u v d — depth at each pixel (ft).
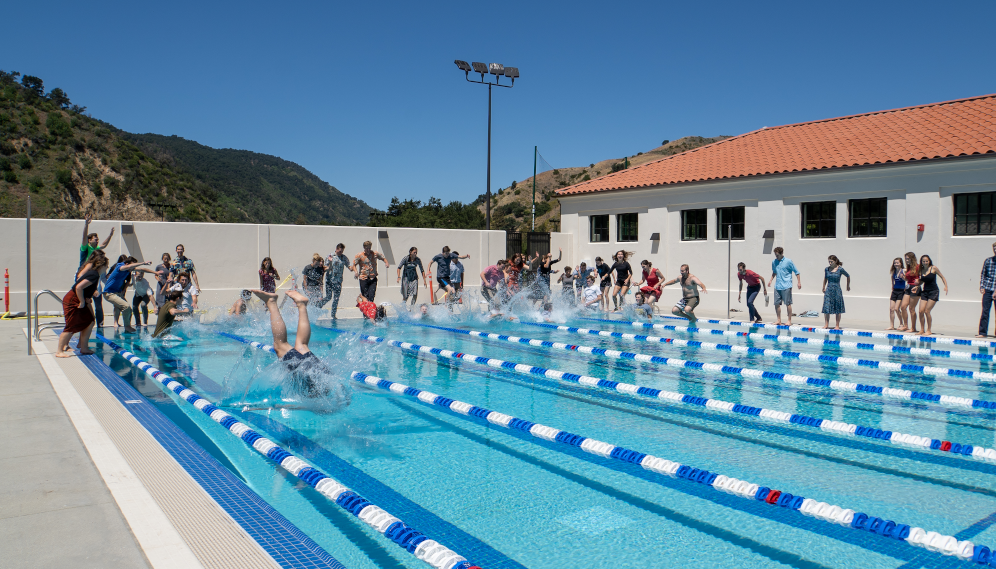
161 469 12.19
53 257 44.37
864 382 24.20
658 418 18.94
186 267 42.19
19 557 8.30
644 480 13.44
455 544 10.26
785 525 11.09
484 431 17.21
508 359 29.19
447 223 219.61
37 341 30.66
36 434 14.40
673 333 39.52
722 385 23.75
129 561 8.29
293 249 52.54
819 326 41.63
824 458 15.12
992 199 41.01
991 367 27.50
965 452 15.55
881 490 12.94
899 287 39.37
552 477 13.57
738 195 53.01
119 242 46.39
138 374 23.50
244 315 42.96
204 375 23.39
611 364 28.25
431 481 13.20
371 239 56.03
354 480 13.19
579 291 55.77
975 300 41.39
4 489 10.84
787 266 42.14
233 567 8.20
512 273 50.26
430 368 26.96
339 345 32.58
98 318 35.88
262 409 18.79
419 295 58.44
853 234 47.29
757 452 15.60
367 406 19.93
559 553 9.93
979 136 43.65
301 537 9.78
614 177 65.31
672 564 9.53
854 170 45.93
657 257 59.00
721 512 11.71
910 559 9.77
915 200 43.78
